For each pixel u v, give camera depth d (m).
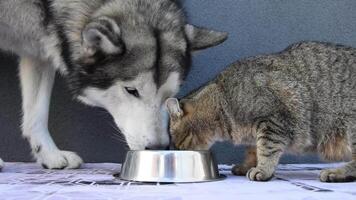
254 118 1.54
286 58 1.60
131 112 1.74
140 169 1.47
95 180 1.49
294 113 1.54
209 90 1.61
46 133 1.94
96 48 1.71
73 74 1.83
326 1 2.06
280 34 2.07
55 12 1.82
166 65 1.74
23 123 1.95
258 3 2.07
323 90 1.56
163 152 1.46
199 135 1.61
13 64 2.08
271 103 1.53
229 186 1.37
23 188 1.35
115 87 1.74
